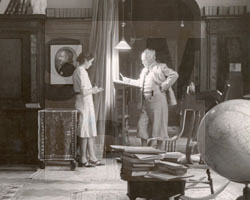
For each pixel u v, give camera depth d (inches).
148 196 129.5
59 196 186.5
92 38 266.5
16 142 294.2
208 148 102.6
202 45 298.5
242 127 98.4
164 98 164.4
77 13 286.2
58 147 257.4
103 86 243.3
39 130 261.0
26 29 294.2
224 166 101.3
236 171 100.8
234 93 296.2
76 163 251.8
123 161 133.8
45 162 257.1
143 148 135.9
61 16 288.5
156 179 128.3
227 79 298.2
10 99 295.4
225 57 300.0
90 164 233.9
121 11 251.6
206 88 298.8
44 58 294.5
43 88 295.0
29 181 223.8
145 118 161.3
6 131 294.7
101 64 247.9
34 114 293.9
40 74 294.8
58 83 292.8
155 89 163.8
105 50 249.3
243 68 296.4
